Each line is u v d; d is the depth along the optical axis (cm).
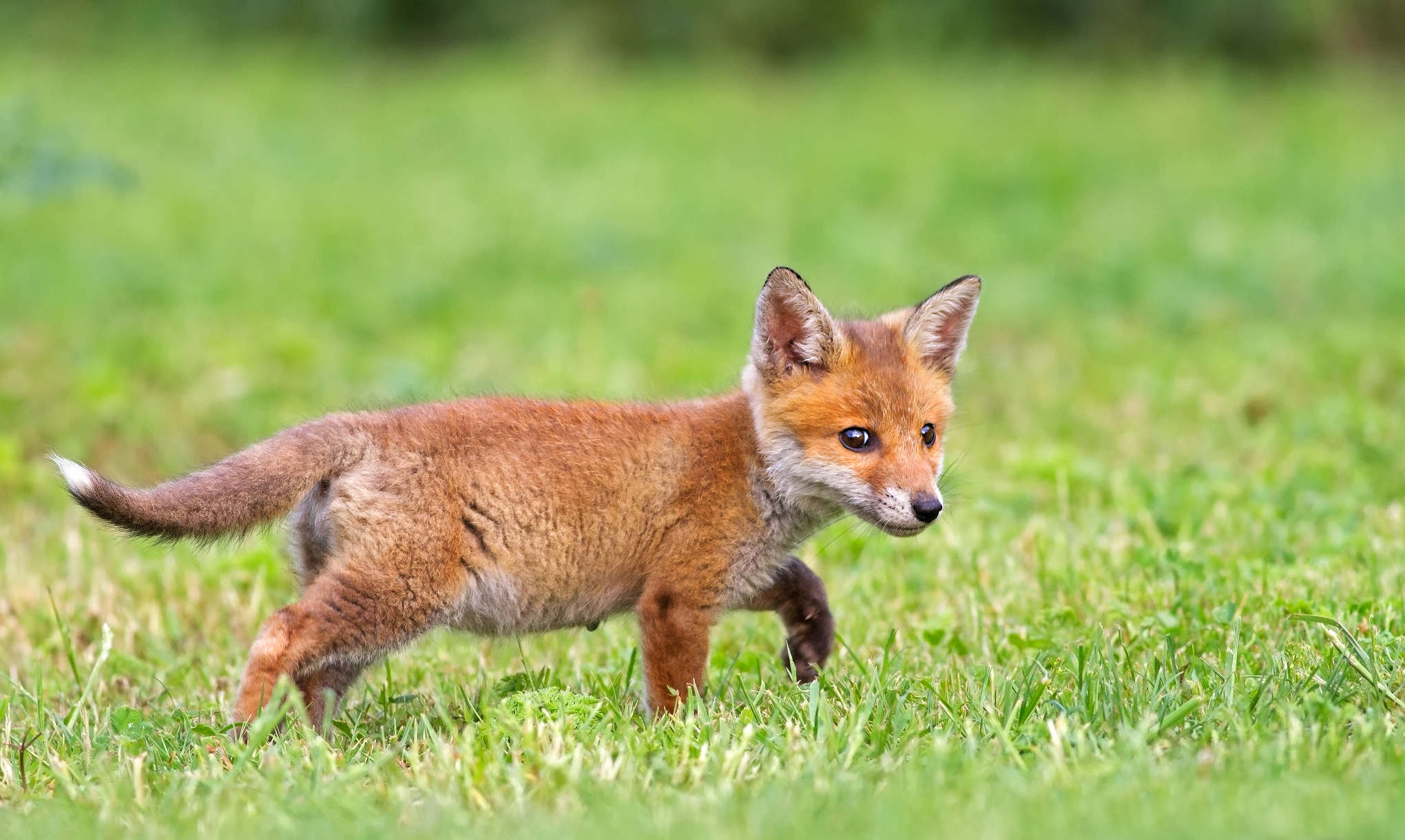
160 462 1450
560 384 1666
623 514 861
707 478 877
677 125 3869
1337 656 830
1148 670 838
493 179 3184
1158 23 4756
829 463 882
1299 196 2841
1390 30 4856
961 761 705
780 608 930
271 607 1082
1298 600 931
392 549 810
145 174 3033
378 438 831
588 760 728
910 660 927
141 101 3947
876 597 1066
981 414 1606
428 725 786
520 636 900
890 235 2614
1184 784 655
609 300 2162
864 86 4400
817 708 775
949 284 945
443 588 824
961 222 2750
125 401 1582
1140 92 4175
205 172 3142
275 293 2155
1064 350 1877
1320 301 2070
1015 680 845
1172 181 3058
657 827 620
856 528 1205
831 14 4962
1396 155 3256
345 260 2405
